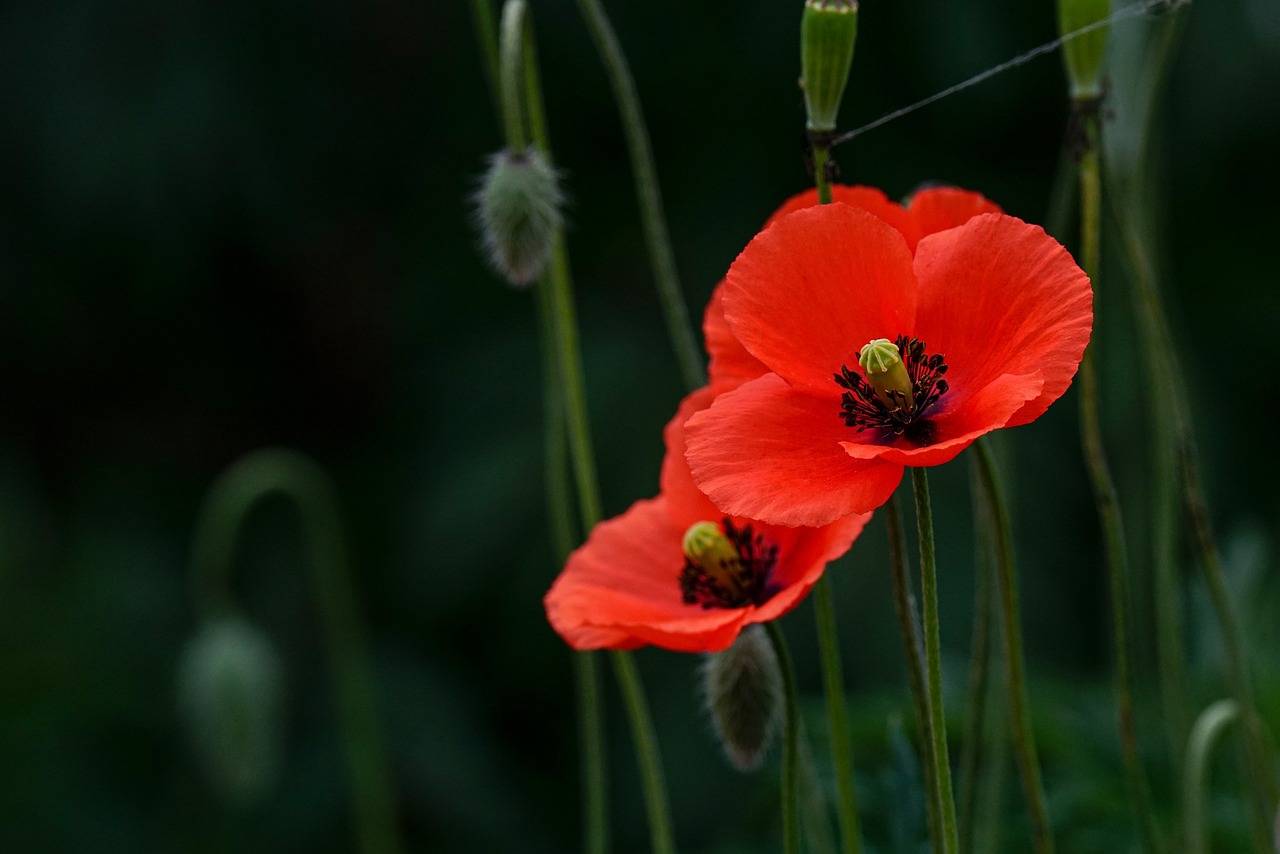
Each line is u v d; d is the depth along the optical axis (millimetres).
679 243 1905
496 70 882
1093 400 804
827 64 751
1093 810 976
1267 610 1104
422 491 1935
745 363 773
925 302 744
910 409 738
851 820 782
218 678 1051
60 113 1948
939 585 1607
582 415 858
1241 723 852
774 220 749
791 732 774
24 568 1946
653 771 851
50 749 1786
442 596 1856
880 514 1623
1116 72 896
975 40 1767
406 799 1812
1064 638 1666
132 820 1780
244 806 1749
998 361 738
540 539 1822
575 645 785
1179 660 877
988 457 760
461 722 1856
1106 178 804
